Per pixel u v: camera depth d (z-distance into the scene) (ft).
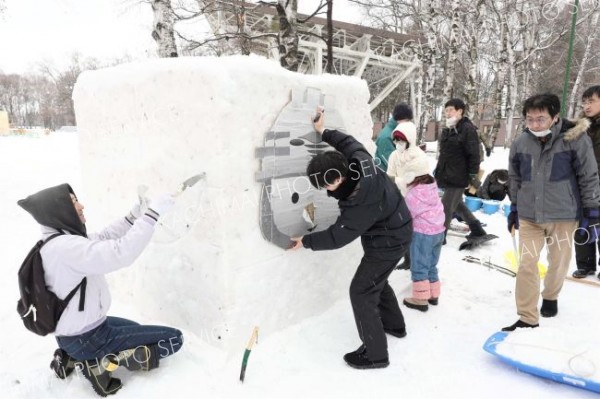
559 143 8.63
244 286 7.62
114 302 9.64
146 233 6.17
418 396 6.97
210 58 7.20
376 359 7.72
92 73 9.32
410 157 10.04
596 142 11.55
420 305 10.22
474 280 12.19
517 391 7.09
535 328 8.47
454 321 9.73
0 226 17.02
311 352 8.19
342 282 10.36
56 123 206.69
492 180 21.83
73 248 5.86
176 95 7.38
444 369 7.79
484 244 15.76
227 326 7.42
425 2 49.75
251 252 7.69
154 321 8.75
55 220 6.05
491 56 67.62
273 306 8.36
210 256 7.39
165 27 18.39
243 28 24.04
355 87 10.07
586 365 7.22
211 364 7.32
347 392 7.01
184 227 7.70
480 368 7.80
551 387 7.21
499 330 9.29
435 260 10.35
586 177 8.67
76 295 6.14
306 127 8.50
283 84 7.85
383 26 53.72
